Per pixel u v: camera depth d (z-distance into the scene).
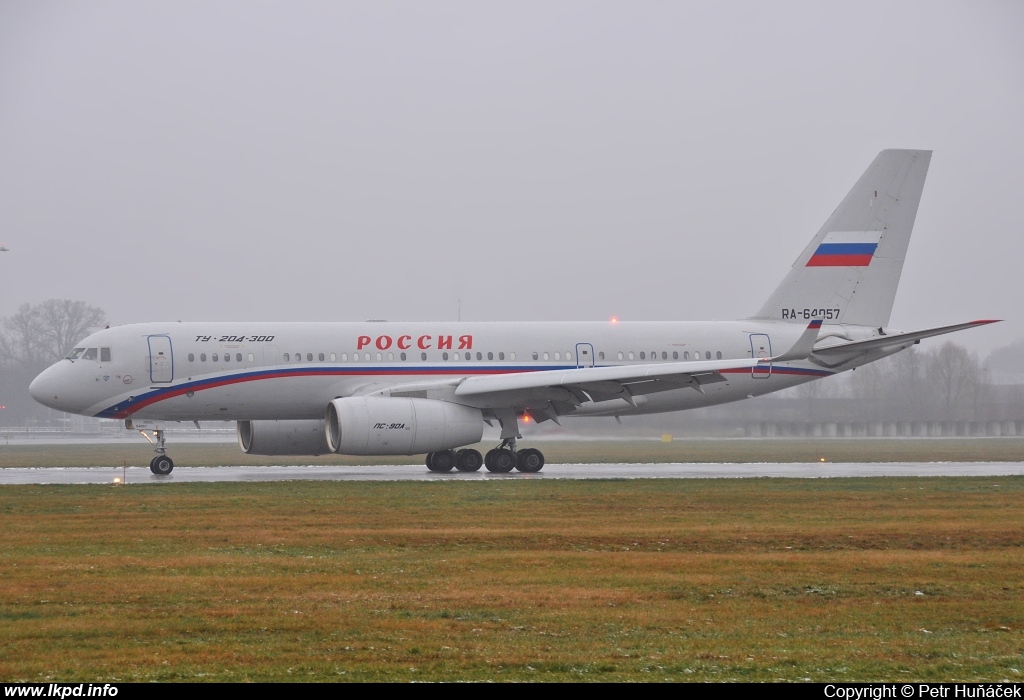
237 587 52.94
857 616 46.91
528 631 44.06
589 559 61.34
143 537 70.00
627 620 46.03
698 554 63.28
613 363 141.50
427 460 135.62
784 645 41.97
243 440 148.00
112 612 47.31
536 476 125.56
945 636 43.44
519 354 139.50
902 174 147.50
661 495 96.31
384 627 44.62
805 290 147.75
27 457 187.88
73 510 85.06
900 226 148.25
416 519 79.25
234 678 37.34
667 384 131.12
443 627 44.72
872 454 181.00
